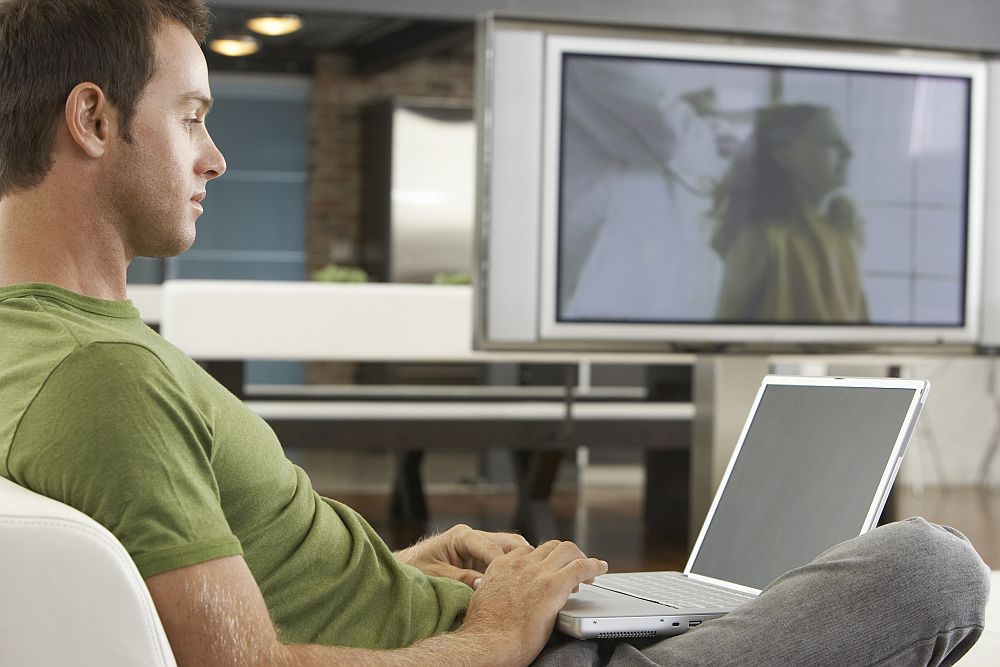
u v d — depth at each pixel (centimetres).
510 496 625
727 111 347
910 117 362
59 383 109
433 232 859
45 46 121
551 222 335
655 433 497
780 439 175
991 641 175
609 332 341
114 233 125
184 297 449
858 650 131
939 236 365
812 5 577
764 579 164
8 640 96
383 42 870
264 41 901
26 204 123
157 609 107
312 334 456
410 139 855
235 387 467
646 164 342
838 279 357
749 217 350
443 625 145
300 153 944
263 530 128
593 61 337
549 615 138
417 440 473
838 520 157
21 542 96
